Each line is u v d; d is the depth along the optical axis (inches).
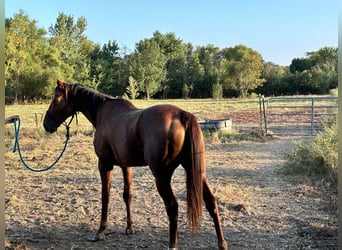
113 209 221.1
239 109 1071.6
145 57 2068.2
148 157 141.0
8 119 243.3
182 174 311.1
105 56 2268.7
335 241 165.2
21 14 1782.7
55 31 2292.1
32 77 1680.6
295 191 250.8
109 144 165.3
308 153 309.0
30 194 260.4
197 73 2198.6
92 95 184.9
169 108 145.4
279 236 174.1
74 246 167.5
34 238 177.5
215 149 449.1
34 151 440.1
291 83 2133.4
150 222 198.2
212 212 144.5
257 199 235.9
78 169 344.2
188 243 167.9
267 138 529.3
